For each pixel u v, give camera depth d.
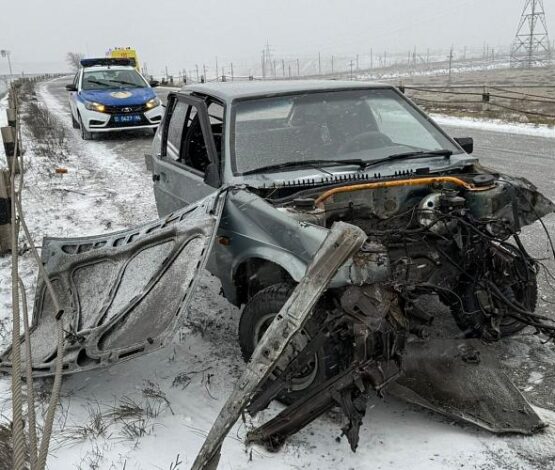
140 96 15.27
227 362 4.02
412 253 3.84
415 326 3.26
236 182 4.01
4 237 6.57
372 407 3.38
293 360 3.03
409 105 5.06
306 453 3.02
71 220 7.83
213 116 4.79
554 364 3.73
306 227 3.27
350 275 3.00
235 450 3.08
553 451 2.91
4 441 3.19
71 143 15.12
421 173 4.20
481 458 2.88
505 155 11.16
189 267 3.46
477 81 41.47
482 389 3.20
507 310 3.74
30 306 5.15
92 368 3.40
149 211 8.14
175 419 3.41
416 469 2.83
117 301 3.95
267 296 3.44
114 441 3.21
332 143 4.55
